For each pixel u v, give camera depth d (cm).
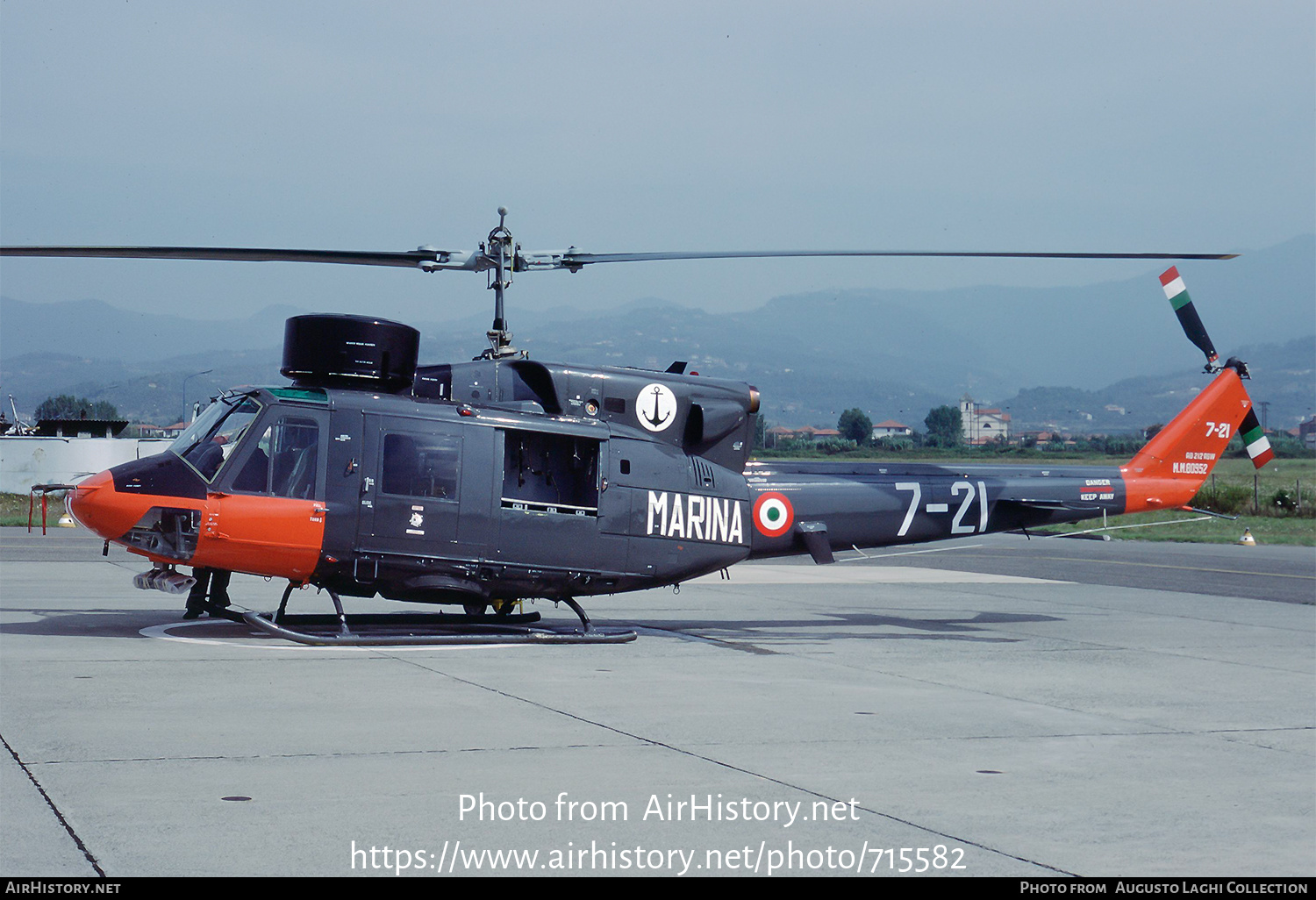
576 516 1695
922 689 1387
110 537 1510
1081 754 1047
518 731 1070
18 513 5384
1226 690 1424
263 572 1569
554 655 1584
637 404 1777
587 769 934
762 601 2472
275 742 989
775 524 1903
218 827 746
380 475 1575
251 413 1549
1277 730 1184
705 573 1856
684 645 1736
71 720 1047
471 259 1647
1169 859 748
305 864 686
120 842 709
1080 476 2156
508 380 1709
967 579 3158
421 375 1678
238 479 1520
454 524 1612
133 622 1786
